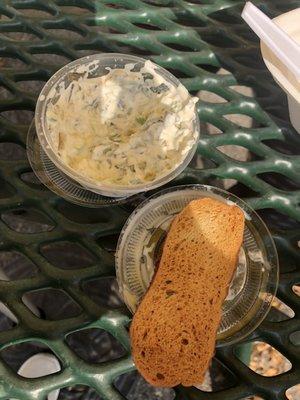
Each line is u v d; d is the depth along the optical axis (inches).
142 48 11.4
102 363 8.7
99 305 9.1
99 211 9.8
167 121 9.8
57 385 8.5
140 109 10.0
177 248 8.7
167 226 9.4
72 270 9.3
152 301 8.4
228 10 12.0
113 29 11.6
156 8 11.8
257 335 9.3
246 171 10.5
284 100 11.2
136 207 9.7
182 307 8.3
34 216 9.8
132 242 9.3
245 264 9.5
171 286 8.4
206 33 11.7
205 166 11.3
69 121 9.7
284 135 10.9
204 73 11.2
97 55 10.0
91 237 9.6
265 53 9.8
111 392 8.6
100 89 10.0
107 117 9.9
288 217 10.4
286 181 10.8
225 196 9.7
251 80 11.3
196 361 8.2
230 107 11.0
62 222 9.6
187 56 11.3
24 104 10.5
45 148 9.3
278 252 10.0
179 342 8.1
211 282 8.5
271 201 10.3
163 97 10.0
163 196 9.6
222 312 9.2
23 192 9.7
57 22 11.3
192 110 9.9
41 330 8.8
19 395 8.3
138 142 9.7
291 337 11.3
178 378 8.3
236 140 10.7
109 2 11.7
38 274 9.2
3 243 9.3
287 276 9.7
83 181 9.2
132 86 10.1
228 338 9.0
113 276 9.4
